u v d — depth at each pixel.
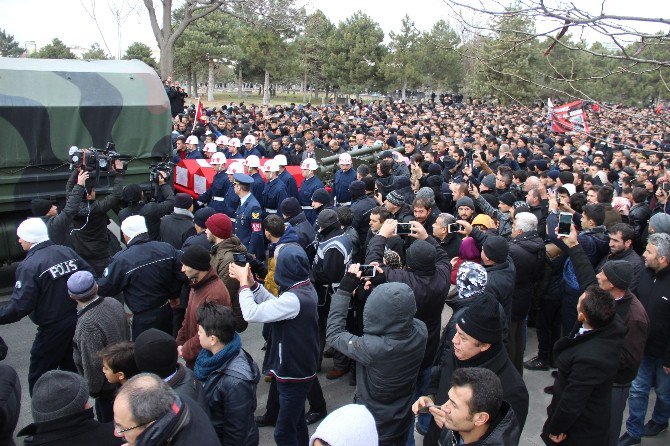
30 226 5.42
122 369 3.79
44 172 8.61
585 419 4.04
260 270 5.66
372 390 3.86
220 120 19.45
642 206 8.78
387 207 7.17
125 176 9.46
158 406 2.73
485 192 9.41
